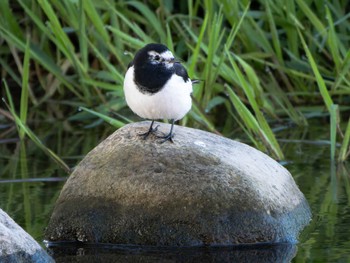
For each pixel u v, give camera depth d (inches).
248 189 408.8
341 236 411.8
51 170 531.5
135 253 398.0
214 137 438.6
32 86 688.4
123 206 409.4
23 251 365.1
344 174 508.7
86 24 634.2
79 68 615.2
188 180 406.9
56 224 418.6
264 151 539.5
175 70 407.2
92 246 409.7
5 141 601.9
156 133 425.7
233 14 604.4
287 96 653.3
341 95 647.8
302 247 400.2
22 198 474.6
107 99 657.6
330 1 648.4
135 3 620.7
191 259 390.0
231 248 400.8
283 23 627.2
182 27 641.6
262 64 644.1
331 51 595.5
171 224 403.5
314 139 585.9
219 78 645.9
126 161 415.5
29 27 663.8
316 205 456.1
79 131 618.2
